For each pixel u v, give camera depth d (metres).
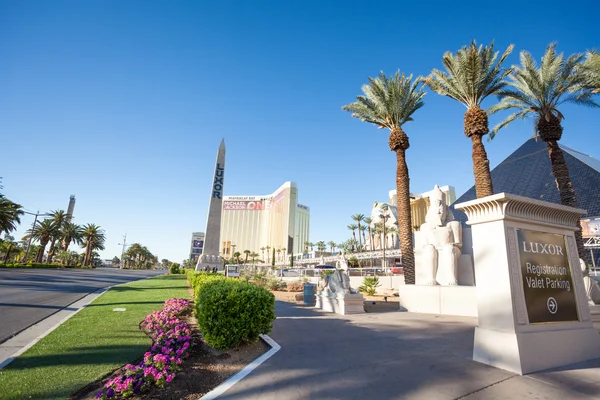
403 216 18.70
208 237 47.84
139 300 13.07
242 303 5.99
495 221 5.30
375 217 104.25
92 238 84.19
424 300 11.76
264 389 4.00
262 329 6.23
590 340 5.43
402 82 20.38
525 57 18.02
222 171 50.62
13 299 13.23
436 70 18.30
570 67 16.89
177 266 57.81
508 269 4.98
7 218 46.09
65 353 5.34
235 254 135.12
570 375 4.48
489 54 17.17
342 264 12.51
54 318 9.18
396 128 20.06
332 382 4.22
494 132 20.98
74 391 3.82
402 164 19.41
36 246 96.00
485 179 16.11
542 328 5.02
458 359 5.23
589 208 53.94
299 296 16.42
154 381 4.16
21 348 5.82
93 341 6.13
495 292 5.12
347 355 5.52
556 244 5.74
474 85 17.11
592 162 63.75
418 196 113.50
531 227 5.51
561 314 5.33
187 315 9.44
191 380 4.41
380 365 4.93
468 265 11.84
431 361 5.13
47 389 3.86
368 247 107.06
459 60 17.09
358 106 21.08
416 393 3.83
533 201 5.34
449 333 7.41
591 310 7.24
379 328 8.08
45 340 6.20
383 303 16.00
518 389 3.95
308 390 3.95
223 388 4.05
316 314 10.95
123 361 4.93
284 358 5.35
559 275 5.56
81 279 29.38
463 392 3.86
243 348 5.97
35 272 37.44
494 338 4.96
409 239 18.31
